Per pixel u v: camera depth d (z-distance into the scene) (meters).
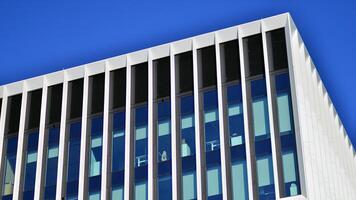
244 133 56.44
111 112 61.44
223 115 57.62
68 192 59.50
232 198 54.53
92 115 61.97
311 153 55.22
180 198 56.06
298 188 52.97
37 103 64.81
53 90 64.69
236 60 59.47
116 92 62.25
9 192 61.84
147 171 57.97
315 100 61.22
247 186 54.59
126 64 62.91
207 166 56.31
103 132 60.59
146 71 62.22
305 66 60.78
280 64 57.66
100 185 58.81
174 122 58.78
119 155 59.50
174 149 57.78
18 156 62.78
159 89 60.91
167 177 57.16
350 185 69.69
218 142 57.03
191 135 58.12
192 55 61.00
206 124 57.97
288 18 58.84
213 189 55.44
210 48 60.81
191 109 59.09
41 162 61.69
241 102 57.75
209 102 58.75
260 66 58.41
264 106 56.88
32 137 63.47
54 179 60.78
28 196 60.94
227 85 58.72
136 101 61.09
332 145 64.06
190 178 56.53
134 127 60.03
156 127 59.38
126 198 57.31
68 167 60.56
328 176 59.22
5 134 64.44
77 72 64.25
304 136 54.50
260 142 55.59
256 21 59.84
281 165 54.06
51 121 63.28
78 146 61.28
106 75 62.94
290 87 56.47
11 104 65.69
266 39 58.88
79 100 63.25
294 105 55.47
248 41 59.69
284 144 54.72
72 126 62.25
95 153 60.34
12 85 66.06
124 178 58.34
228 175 55.34
